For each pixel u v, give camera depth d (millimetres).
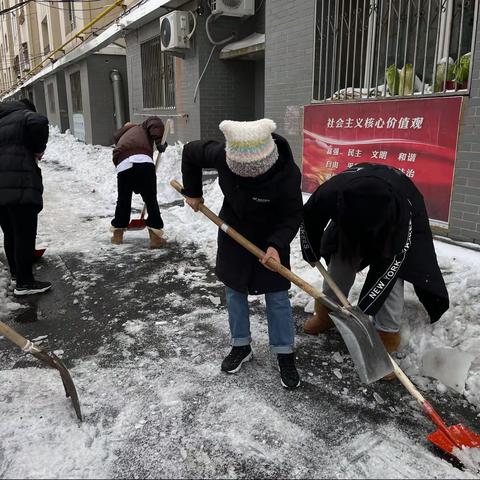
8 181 3646
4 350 3102
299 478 2057
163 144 5109
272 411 2469
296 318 3459
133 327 3377
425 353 2795
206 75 8414
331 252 2949
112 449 2209
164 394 2607
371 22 5086
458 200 4215
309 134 5820
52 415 2422
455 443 2150
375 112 4848
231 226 2695
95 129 14984
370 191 2295
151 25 10023
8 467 2080
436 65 4332
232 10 7719
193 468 2105
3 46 37406
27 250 3832
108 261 4746
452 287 3213
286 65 6145
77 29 17188
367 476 2062
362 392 2631
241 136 2197
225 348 3082
